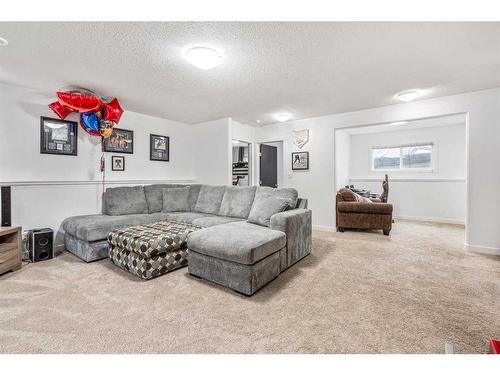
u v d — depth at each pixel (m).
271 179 5.83
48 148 3.26
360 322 1.64
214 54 2.17
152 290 2.11
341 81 2.95
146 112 4.30
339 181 6.20
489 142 3.19
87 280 2.30
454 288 2.15
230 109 4.16
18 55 2.26
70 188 3.46
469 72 2.70
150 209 3.90
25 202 3.05
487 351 1.35
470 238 3.29
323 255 3.10
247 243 2.07
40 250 2.83
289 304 1.89
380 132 6.53
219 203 3.78
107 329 1.55
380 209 4.25
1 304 1.86
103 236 2.89
